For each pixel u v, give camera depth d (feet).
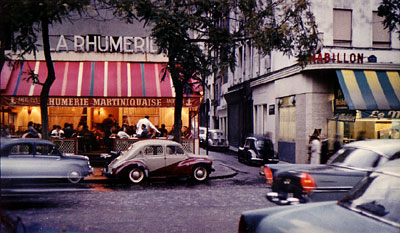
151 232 20.89
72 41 62.54
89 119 68.64
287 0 54.65
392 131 58.85
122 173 43.09
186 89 50.67
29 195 29.07
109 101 57.36
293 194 23.75
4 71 56.13
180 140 48.75
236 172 52.60
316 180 23.22
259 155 63.05
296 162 68.80
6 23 30.17
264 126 88.12
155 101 58.44
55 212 24.91
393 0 36.50
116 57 62.90
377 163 23.36
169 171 44.68
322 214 11.76
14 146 32.81
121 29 63.62
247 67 99.45
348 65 59.98
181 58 40.73
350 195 12.98
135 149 44.24
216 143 100.27
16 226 11.27
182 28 39.45
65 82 58.03
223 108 124.67
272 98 81.35
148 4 38.60
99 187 39.63
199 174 45.39
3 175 31.19
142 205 29.45
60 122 67.77
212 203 30.55
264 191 37.19
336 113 63.98
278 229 11.03
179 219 24.53
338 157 26.03
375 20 64.85
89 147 59.36
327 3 63.31
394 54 64.59
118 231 20.31
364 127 59.72
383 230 10.79
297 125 68.85
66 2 34.22
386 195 12.34
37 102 55.83
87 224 22.04
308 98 65.16
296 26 45.73
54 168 35.06
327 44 63.26
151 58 63.62
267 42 44.88
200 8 44.86
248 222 12.03
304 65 48.37
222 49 47.03
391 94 58.59
